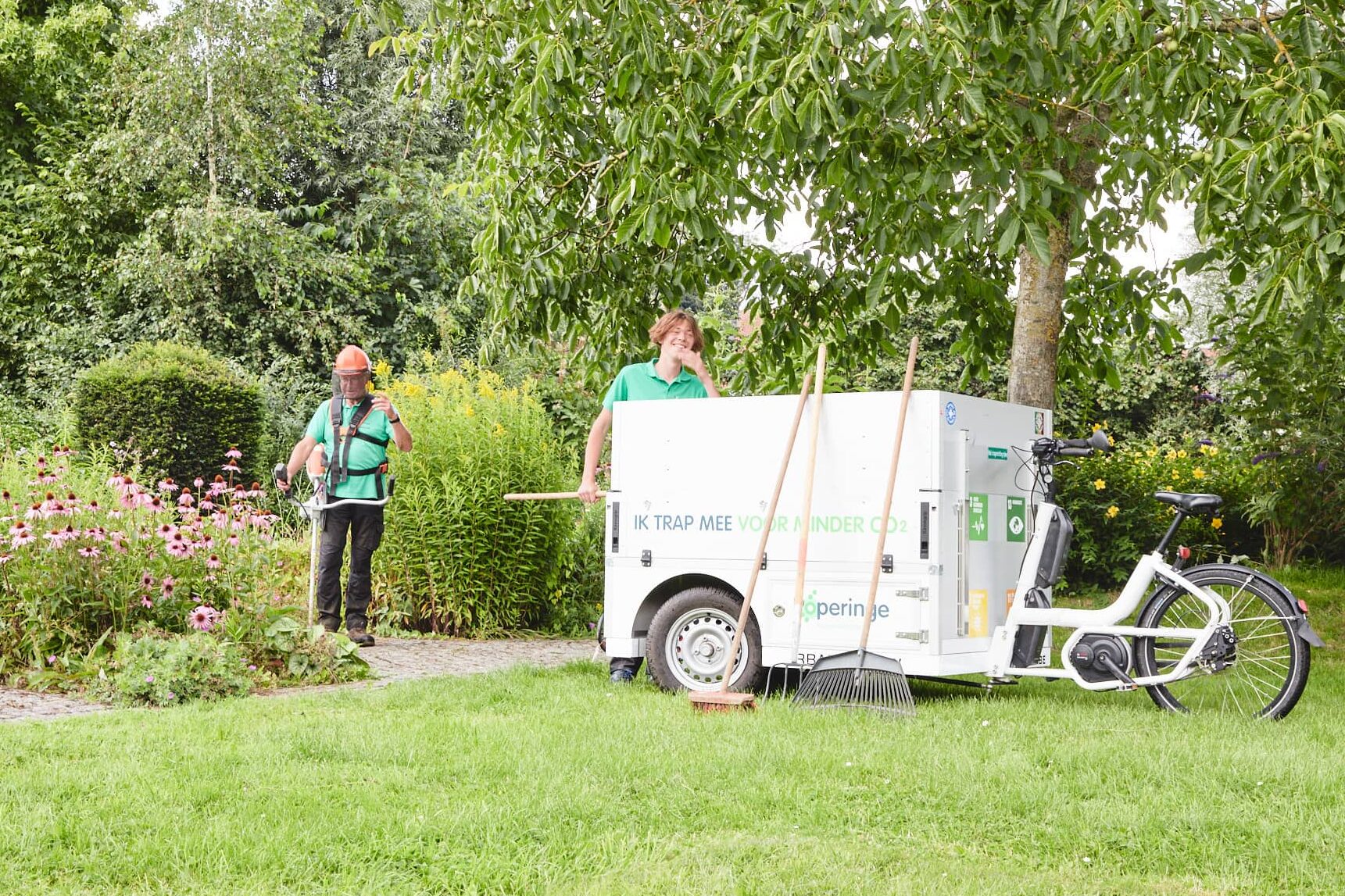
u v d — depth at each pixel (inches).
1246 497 452.4
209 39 690.8
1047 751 173.0
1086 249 300.8
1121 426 629.3
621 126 265.6
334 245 775.7
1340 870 124.0
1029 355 310.7
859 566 225.9
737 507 237.8
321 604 318.7
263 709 207.0
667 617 241.0
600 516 398.3
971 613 228.5
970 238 312.0
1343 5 245.8
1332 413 419.2
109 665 238.8
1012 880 120.2
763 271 347.6
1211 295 644.1
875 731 190.1
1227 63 231.6
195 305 680.4
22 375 709.9
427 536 355.6
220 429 545.3
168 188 705.0
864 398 227.5
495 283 321.1
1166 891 119.0
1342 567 447.5
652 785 152.8
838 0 215.0
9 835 125.8
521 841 129.8
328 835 128.7
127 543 264.7
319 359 724.0
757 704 213.2
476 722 193.3
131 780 148.9
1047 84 243.6
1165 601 220.8
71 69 770.2
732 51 267.1
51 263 722.8
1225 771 159.9
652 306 347.6
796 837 133.6
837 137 244.8
